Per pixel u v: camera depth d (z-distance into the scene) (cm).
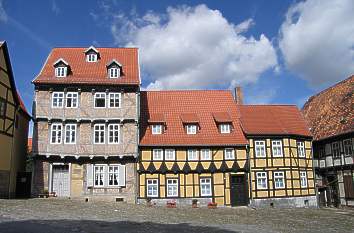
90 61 3409
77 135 3100
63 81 3123
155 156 3186
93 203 2747
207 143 3234
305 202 3356
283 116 3622
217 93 3738
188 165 3198
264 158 3284
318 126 3762
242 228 1861
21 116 3114
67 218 1847
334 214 2805
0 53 2609
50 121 3084
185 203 3141
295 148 3403
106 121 3130
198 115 3491
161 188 3139
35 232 1407
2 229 1434
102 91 3180
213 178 3209
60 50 3522
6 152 2716
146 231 1590
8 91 2752
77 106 3133
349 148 3200
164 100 3606
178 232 1617
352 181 3159
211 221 2130
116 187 3092
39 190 3002
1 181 2622
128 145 3128
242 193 3225
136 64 3434
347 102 3550
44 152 3023
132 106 3184
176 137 3266
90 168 3094
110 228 1611
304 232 1825
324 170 3581
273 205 3225
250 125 3397
